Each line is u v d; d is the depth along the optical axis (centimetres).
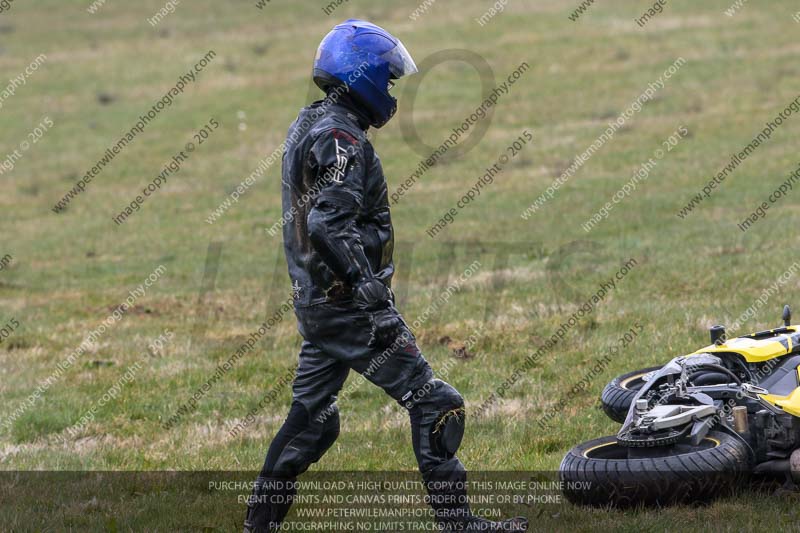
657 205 7931
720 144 10044
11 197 11200
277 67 16275
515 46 15788
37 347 5391
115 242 8975
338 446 3284
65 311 6412
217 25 19688
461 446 3183
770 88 12300
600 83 13425
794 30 15250
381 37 2178
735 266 5594
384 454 3173
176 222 9619
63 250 8800
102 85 15962
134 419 3978
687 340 4178
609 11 17700
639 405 2508
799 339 2805
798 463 2417
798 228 6481
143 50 18025
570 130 11538
